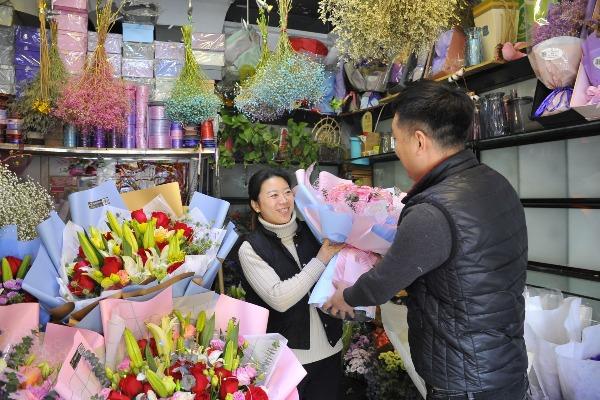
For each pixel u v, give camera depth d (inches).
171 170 122.1
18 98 103.7
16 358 36.1
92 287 49.5
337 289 60.4
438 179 48.2
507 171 107.4
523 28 100.3
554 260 96.3
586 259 89.4
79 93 94.2
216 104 113.0
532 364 63.0
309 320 68.3
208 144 116.0
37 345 38.6
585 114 71.1
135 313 43.4
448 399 45.4
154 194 70.4
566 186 92.9
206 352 42.3
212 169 135.0
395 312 80.4
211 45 133.4
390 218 60.4
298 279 62.2
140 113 111.0
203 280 57.2
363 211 59.6
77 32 110.6
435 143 48.3
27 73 107.3
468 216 44.0
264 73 96.5
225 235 63.7
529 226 102.3
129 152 109.8
